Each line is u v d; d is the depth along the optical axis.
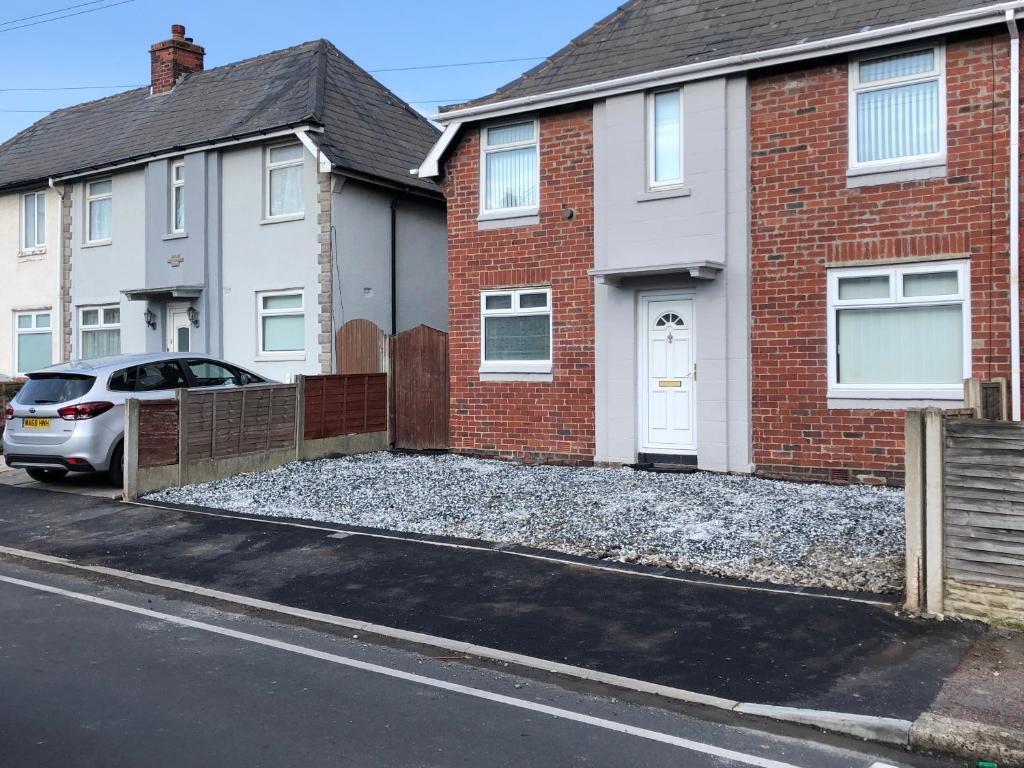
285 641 6.70
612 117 13.38
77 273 21.72
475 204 14.84
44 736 4.88
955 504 6.63
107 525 10.40
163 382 13.04
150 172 20.11
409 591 7.82
